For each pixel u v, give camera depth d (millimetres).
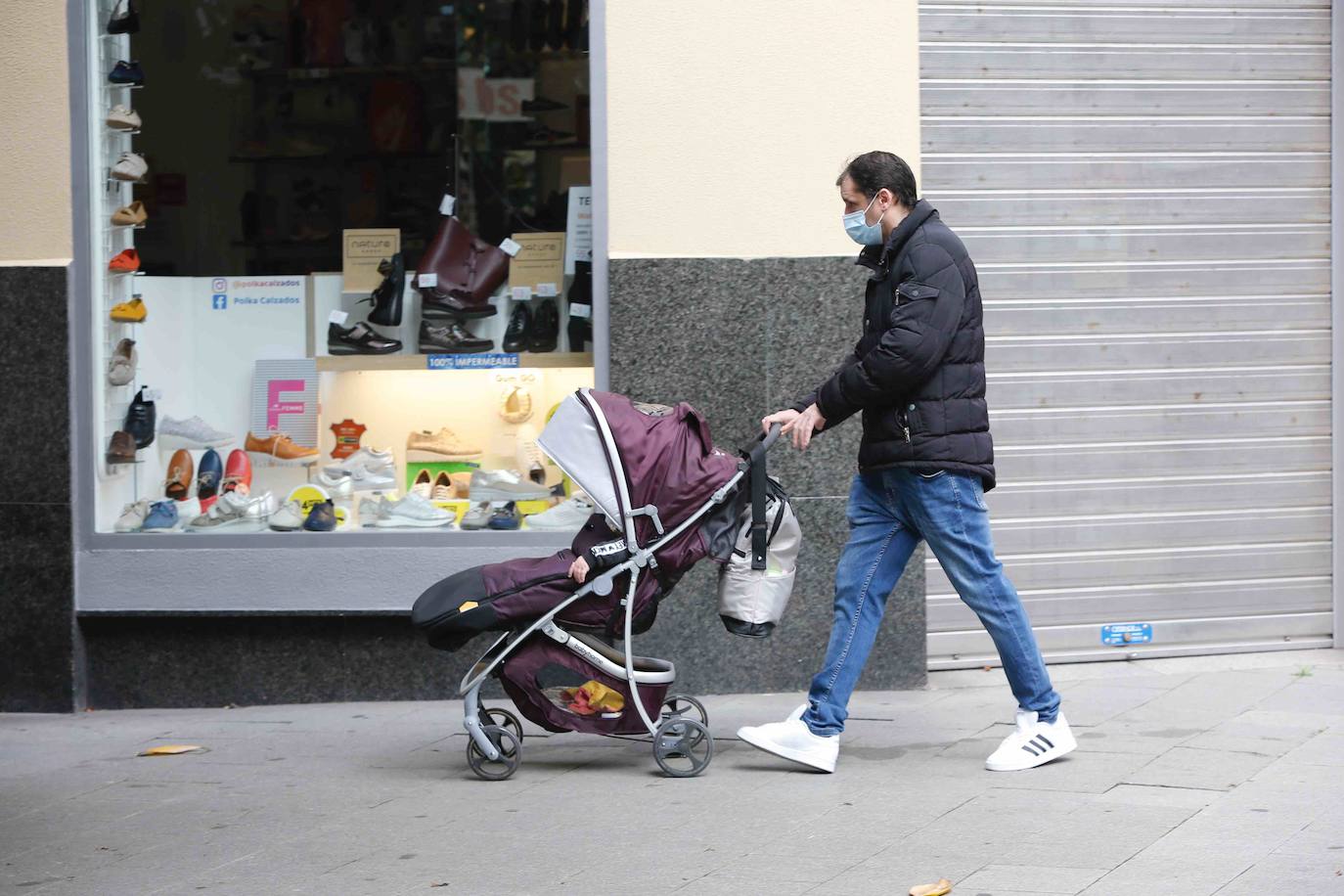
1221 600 11234
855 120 10188
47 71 10336
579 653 8133
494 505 10391
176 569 10336
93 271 10422
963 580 8141
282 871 6781
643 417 8148
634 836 7148
